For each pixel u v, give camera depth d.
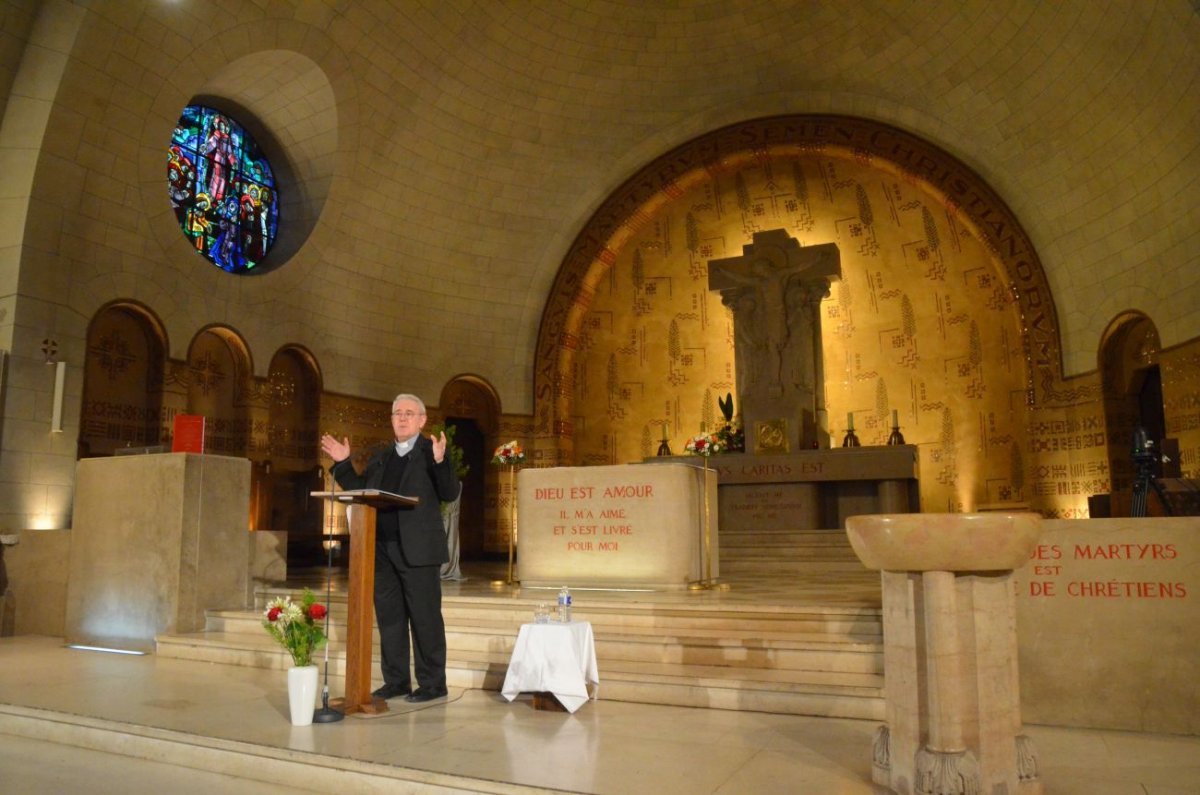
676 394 17.70
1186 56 10.41
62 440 11.38
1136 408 13.16
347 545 15.13
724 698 5.70
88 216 11.85
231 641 7.81
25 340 11.12
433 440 5.87
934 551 3.71
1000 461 15.05
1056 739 4.89
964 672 3.79
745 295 15.51
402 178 15.77
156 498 8.59
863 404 16.39
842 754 4.57
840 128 15.73
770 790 3.94
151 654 8.22
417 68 14.80
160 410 12.65
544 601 7.66
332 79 13.99
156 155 12.52
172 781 4.57
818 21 14.81
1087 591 5.22
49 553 9.90
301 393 15.05
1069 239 13.66
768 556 12.41
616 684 5.98
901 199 16.11
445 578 10.84
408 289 16.52
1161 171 11.73
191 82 12.50
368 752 4.56
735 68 15.95
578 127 16.62
